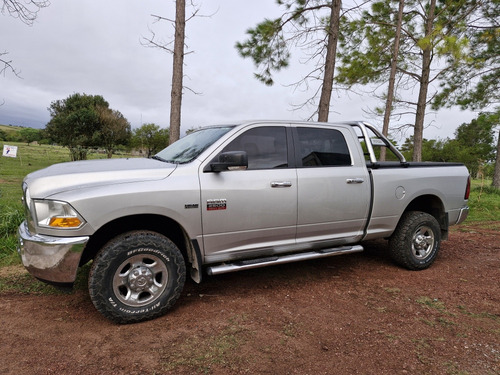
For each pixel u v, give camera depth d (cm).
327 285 395
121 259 290
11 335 278
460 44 927
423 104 1223
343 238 411
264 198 349
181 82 771
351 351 260
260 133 366
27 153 2758
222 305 339
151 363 243
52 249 273
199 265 323
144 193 295
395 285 398
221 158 312
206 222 324
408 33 1159
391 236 455
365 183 411
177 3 752
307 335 283
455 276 432
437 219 488
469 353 259
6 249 488
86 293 363
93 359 247
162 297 308
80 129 2652
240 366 240
